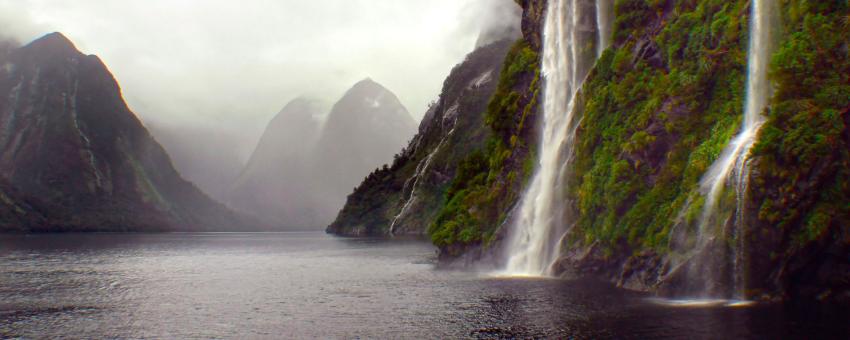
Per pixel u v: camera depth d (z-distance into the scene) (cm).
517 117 6312
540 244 5044
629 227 3812
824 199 2772
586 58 5391
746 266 2981
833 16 2984
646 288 3531
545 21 6419
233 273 6538
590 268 4203
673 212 3484
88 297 4381
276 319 3278
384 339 2680
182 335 2891
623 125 4212
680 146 3691
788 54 3003
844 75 2852
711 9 3897
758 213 2925
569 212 4647
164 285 5222
